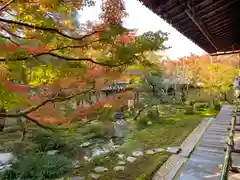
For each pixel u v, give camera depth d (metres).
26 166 5.55
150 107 12.35
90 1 2.11
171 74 18.08
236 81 10.95
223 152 4.12
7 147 6.28
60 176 5.64
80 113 2.60
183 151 7.52
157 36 2.14
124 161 6.83
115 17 2.21
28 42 1.71
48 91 2.37
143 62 2.36
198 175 3.25
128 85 5.48
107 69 2.36
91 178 5.70
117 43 2.12
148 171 6.02
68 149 4.30
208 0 2.18
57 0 1.90
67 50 2.20
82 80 2.39
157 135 9.67
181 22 2.90
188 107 16.20
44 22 2.00
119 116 9.40
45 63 1.85
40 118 2.21
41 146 6.23
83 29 2.16
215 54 6.04
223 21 3.09
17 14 1.98
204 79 18.23
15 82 1.70
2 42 1.50
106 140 4.46
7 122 7.29
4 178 5.30
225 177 1.67
